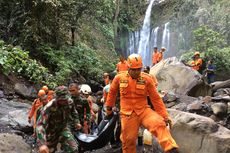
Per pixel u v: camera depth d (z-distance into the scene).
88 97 7.05
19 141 6.99
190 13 28.09
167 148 4.86
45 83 12.52
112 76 7.52
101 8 18.14
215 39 21.67
